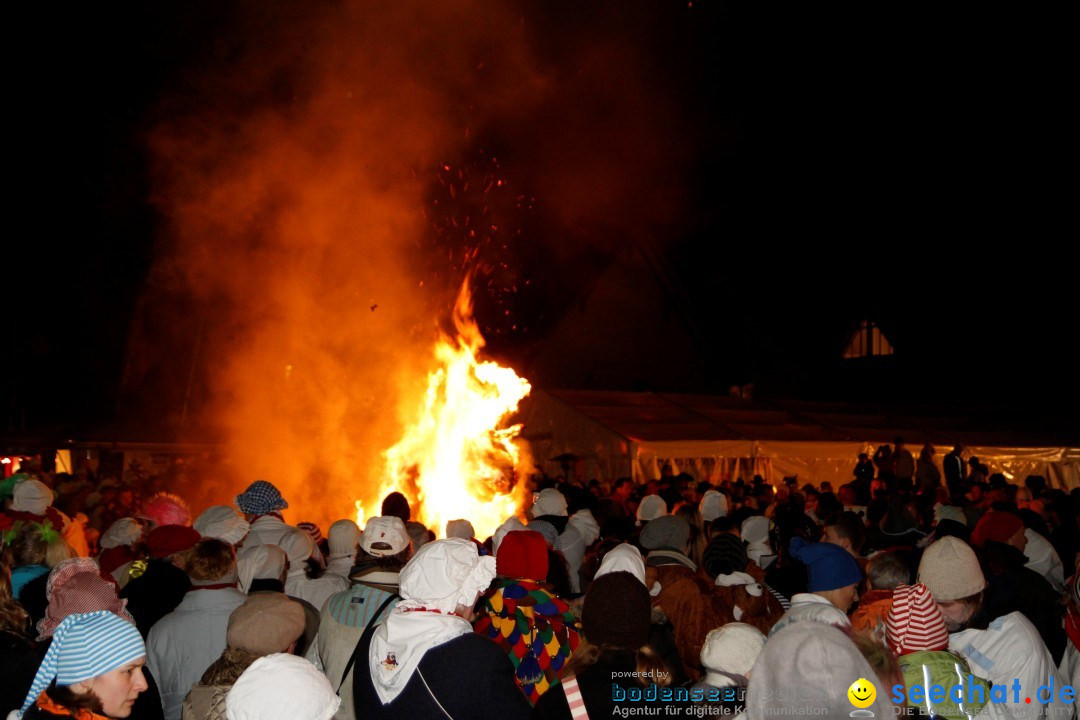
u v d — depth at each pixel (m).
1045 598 5.25
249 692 2.71
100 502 10.20
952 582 3.67
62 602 3.50
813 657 2.27
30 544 4.88
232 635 3.41
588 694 2.82
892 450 19.47
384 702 3.03
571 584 5.40
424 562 3.15
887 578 4.28
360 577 3.95
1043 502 10.38
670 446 17.72
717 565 5.92
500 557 4.16
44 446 16.25
